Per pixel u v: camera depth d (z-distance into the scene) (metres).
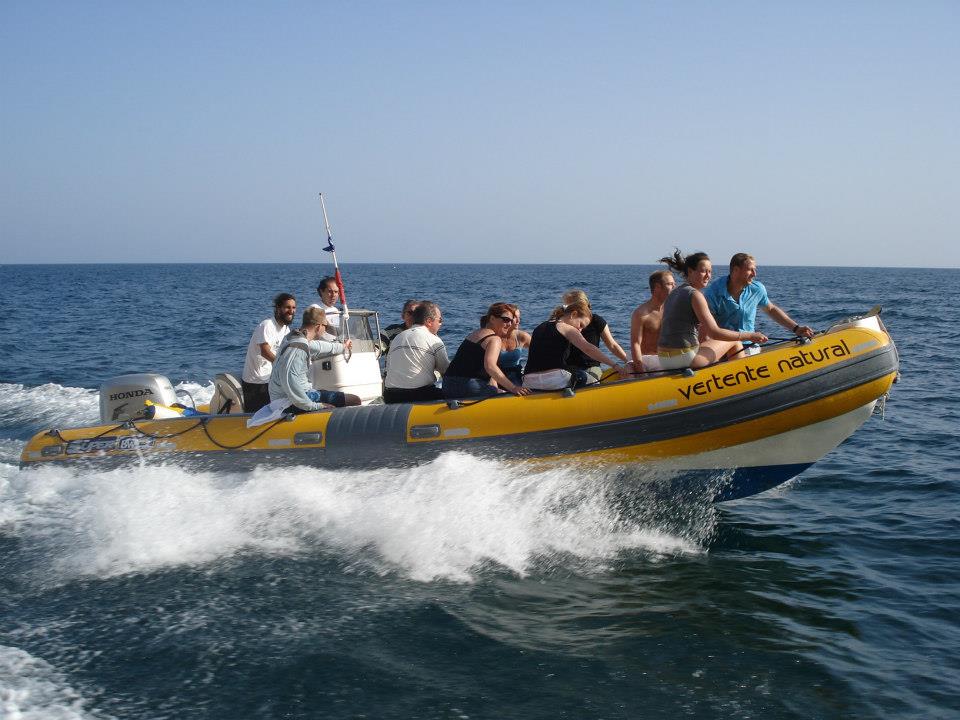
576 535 5.73
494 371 6.08
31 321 29.02
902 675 3.87
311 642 4.10
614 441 5.79
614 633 4.28
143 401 7.06
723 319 5.98
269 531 5.63
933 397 11.13
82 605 4.55
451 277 107.62
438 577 4.97
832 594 4.82
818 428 5.84
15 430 9.77
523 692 3.68
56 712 3.45
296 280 100.62
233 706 3.53
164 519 5.73
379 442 6.00
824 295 48.97
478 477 5.78
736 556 5.46
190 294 56.06
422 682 3.75
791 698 3.66
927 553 5.42
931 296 48.00
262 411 6.38
